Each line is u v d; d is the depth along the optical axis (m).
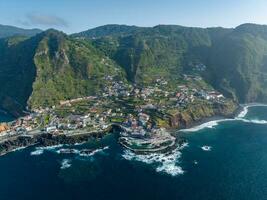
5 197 197.12
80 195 199.62
